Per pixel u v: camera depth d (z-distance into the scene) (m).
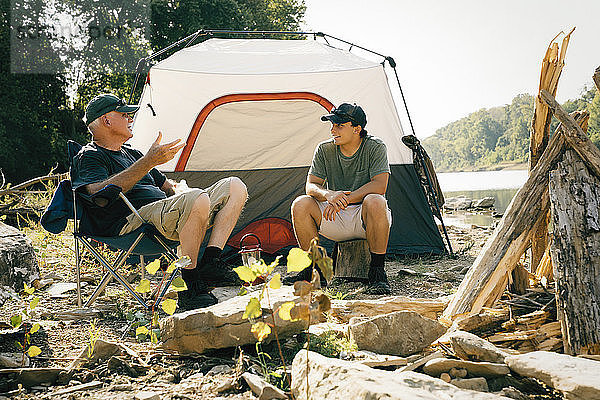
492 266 2.94
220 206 3.47
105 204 3.18
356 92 5.95
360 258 4.42
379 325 2.48
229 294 3.97
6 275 3.76
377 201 4.11
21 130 20.94
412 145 6.05
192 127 5.57
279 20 30.33
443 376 2.09
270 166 5.81
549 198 3.06
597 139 62.06
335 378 1.87
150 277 4.55
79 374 2.31
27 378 2.23
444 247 6.10
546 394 1.99
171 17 24.80
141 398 2.03
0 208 8.05
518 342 2.55
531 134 3.41
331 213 4.14
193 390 2.15
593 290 2.48
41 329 2.93
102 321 3.17
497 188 25.30
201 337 2.47
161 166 5.56
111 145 3.57
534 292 3.09
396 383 1.75
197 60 6.04
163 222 3.25
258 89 5.71
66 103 23.67
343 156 4.45
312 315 1.87
